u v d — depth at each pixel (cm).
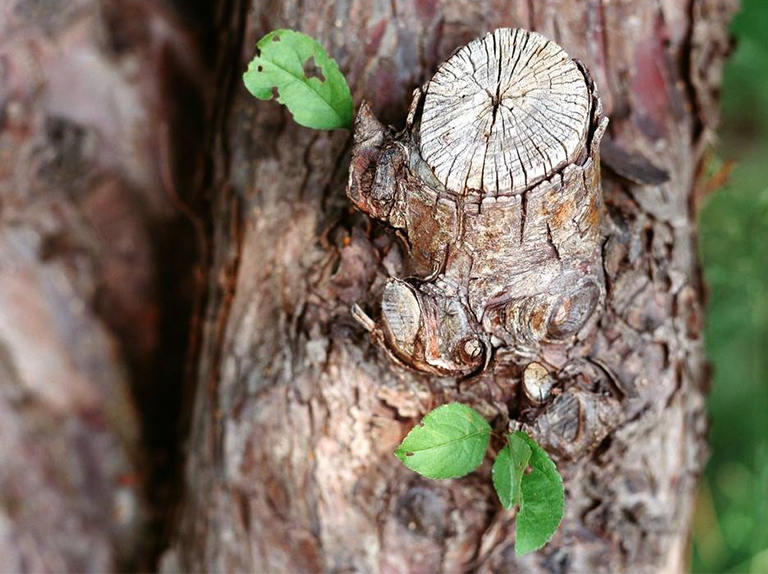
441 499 35
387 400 34
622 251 34
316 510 36
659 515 36
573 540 36
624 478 35
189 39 42
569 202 30
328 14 34
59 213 43
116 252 44
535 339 31
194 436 39
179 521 41
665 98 36
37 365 44
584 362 33
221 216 37
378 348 33
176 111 43
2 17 40
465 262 31
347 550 36
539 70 30
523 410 32
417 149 30
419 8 33
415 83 34
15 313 44
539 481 31
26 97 41
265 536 37
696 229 39
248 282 36
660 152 36
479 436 32
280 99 32
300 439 35
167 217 44
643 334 34
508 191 29
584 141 30
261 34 35
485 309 31
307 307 35
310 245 35
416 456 31
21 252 43
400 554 36
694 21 36
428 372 31
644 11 35
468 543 36
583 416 32
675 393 35
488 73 30
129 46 42
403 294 31
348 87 33
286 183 35
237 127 36
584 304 31
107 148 43
